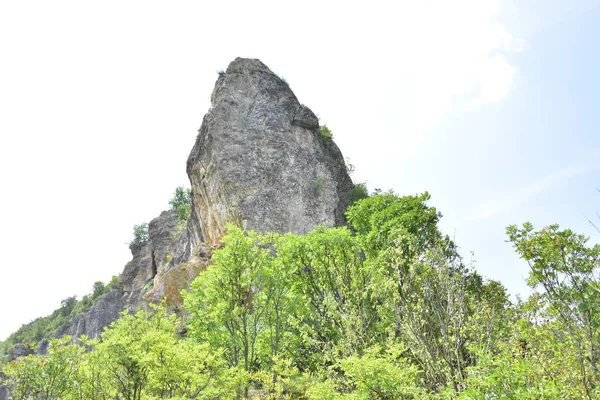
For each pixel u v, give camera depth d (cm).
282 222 3756
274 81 4809
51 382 1576
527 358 872
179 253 5622
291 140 4366
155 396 1538
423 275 1255
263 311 1950
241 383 1566
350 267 1836
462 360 1084
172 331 2211
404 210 2361
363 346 1457
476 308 1220
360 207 2788
